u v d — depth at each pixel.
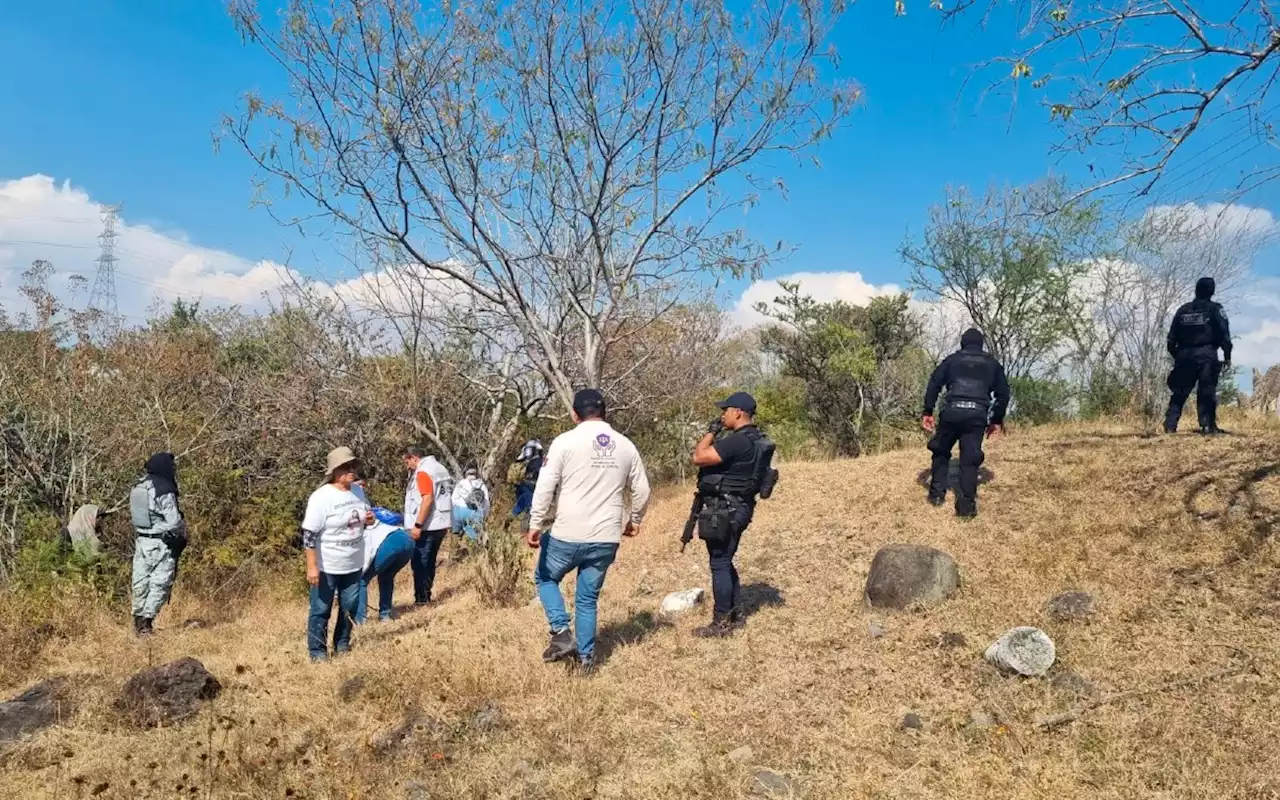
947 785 3.55
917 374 15.40
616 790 3.74
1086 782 3.48
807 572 7.01
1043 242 12.90
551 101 8.60
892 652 5.10
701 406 16.30
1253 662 4.27
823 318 15.39
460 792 3.77
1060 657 4.65
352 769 3.99
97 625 7.31
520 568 7.54
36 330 12.35
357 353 13.93
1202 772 3.43
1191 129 5.04
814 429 15.82
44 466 11.12
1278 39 4.77
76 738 4.54
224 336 18.61
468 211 8.65
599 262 9.23
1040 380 13.17
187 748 4.23
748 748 4.05
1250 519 6.04
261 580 10.86
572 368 11.30
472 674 4.99
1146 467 7.66
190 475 11.88
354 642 6.52
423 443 14.29
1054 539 6.53
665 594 7.09
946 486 7.96
